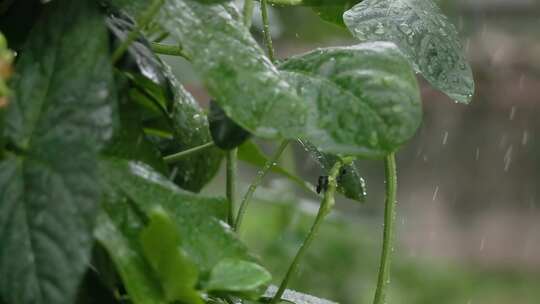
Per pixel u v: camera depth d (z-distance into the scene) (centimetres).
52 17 65
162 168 71
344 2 86
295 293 87
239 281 65
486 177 589
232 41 68
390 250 82
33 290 59
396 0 79
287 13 194
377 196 452
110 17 73
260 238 227
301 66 70
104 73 63
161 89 76
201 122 85
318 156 86
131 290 63
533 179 591
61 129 62
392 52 69
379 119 67
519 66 507
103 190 66
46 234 60
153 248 63
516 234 601
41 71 64
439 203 603
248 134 71
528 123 547
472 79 77
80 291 67
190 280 63
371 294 246
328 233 232
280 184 206
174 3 68
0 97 61
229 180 83
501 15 468
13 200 61
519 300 547
